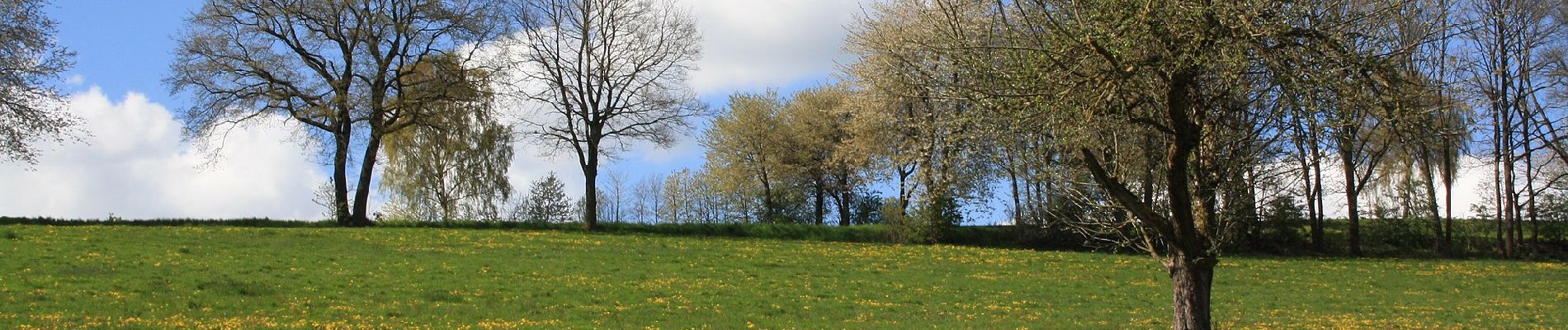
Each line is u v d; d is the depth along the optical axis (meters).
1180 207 16.06
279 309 26.23
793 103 77.75
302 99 52.72
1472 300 35.66
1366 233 61.19
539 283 33.06
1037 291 35.66
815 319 27.88
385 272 34.00
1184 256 16.44
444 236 48.06
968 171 49.94
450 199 68.75
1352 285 39.94
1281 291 37.38
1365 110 14.98
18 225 44.62
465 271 35.06
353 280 31.94
